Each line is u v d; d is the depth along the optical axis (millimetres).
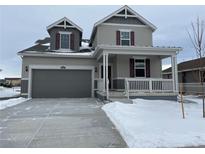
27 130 5012
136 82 11570
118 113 6637
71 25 15672
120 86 13305
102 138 4348
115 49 11164
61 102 11156
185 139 4039
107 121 6066
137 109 7746
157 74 13953
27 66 13734
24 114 7289
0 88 28828
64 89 14227
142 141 3938
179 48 11586
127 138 4250
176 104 9875
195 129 4758
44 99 12984
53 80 14141
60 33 15484
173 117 6273
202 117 6336
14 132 4824
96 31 15047
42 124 5672
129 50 11359
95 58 14508
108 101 10398
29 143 4020
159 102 10227
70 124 5660
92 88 14414
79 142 4086
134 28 14945
